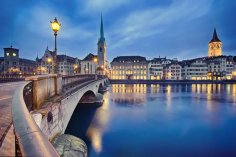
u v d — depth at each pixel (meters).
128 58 121.69
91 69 107.94
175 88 78.81
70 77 18.03
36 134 1.49
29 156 1.19
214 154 15.46
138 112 30.73
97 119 25.91
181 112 31.08
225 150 16.22
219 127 22.89
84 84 23.81
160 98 48.19
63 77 15.27
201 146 17.03
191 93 59.94
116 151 15.61
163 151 15.90
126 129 21.66
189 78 114.06
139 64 117.00
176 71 118.50
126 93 59.25
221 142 18.05
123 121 25.03
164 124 23.86
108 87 79.81
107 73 127.19
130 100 44.19
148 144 17.19
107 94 56.69
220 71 114.06
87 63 108.25
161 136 19.45
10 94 11.19
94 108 33.69
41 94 9.02
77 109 32.75
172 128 22.33
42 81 9.23
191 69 113.94
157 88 79.00
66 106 12.67
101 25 112.69
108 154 15.02
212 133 20.59
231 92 62.56
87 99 37.03
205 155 15.27
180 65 118.50
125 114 29.09
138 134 20.06
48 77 10.43
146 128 22.19
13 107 2.34
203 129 21.97
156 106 36.41
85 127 22.30
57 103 10.31
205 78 113.94
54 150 1.34
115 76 118.75
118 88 78.06
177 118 27.08
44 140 1.44
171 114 29.56
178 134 20.27
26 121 1.76
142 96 51.97
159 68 119.62
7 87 15.89
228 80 105.06
